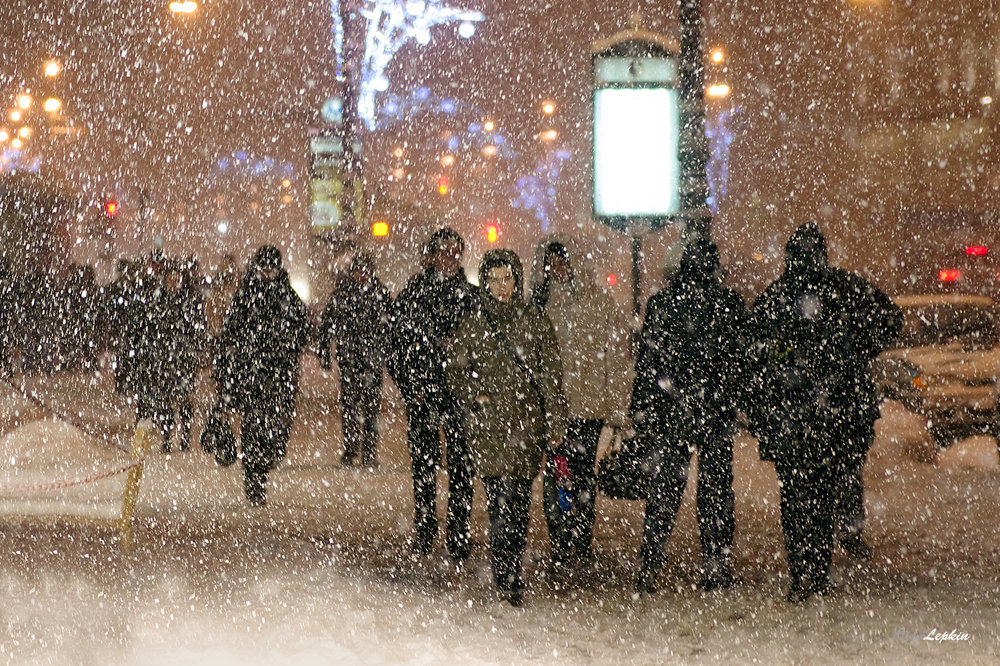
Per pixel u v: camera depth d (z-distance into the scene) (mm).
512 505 16062
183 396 29953
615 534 20062
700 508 16453
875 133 69750
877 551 18391
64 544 18406
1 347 46500
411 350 18906
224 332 23344
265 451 22875
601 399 17875
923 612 14852
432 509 18875
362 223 55719
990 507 21594
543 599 16062
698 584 16750
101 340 48031
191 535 19672
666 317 16312
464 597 16062
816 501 15906
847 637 13891
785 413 16078
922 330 32125
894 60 68812
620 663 13070
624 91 28641
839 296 16391
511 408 15938
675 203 28734
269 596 15438
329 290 54469
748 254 66812
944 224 64188
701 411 16266
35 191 64188
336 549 18891
